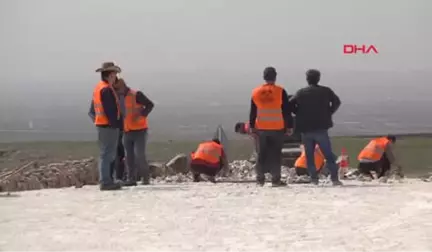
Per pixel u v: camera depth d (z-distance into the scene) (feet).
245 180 138.21
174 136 304.30
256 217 75.87
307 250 60.08
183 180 141.49
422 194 92.02
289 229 69.10
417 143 247.50
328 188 102.47
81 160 167.63
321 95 109.50
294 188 103.35
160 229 69.77
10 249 61.21
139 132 113.80
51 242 63.77
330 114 110.42
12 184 123.85
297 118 110.63
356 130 338.13
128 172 114.62
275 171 108.68
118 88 110.52
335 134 301.22
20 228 70.44
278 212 78.89
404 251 58.85
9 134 310.04
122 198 91.30
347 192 95.91
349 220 73.26
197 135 313.32
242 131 120.47
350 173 143.74
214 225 71.61
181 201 88.12
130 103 112.98
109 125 102.78
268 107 107.55
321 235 65.92
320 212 78.38
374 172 142.72
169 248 61.41
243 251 59.98
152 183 126.00
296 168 139.23
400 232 66.13
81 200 89.45
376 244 61.72
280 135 108.17
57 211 80.53
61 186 134.31
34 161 169.37
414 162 192.75
